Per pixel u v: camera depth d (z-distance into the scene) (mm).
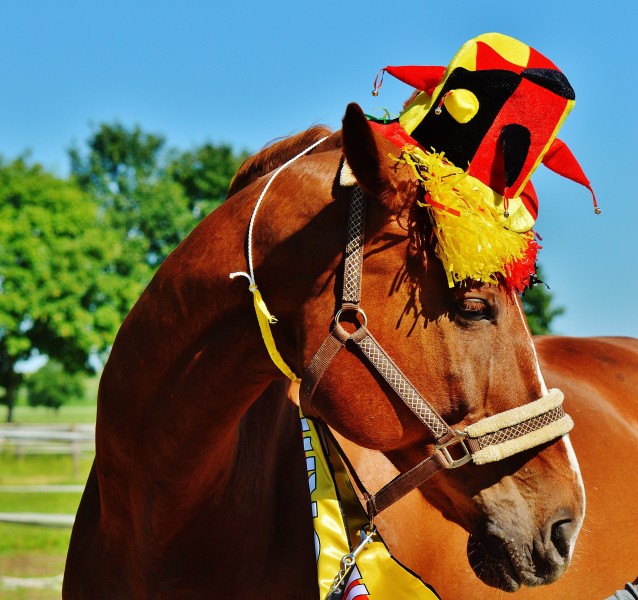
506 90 1876
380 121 2133
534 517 1803
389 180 1794
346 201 1870
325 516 2029
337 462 2119
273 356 1903
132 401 2125
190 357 2027
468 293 1778
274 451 2285
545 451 1834
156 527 2094
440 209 1737
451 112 1866
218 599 2125
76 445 14867
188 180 39031
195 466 2037
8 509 10281
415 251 1800
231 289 1970
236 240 1989
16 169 25219
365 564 1979
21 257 23562
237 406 2018
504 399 1807
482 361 1797
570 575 2553
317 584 2107
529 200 1917
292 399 2379
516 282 1788
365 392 1826
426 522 2344
